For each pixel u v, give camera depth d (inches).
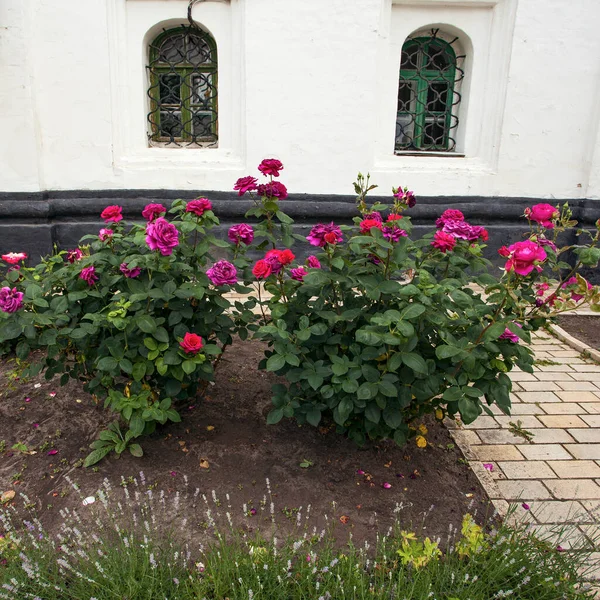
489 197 255.3
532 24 236.1
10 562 80.0
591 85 243.3
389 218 101.0
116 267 108.7
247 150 244.1
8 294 92.9
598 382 158.9
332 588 77.8
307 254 252.8
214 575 78.0
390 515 97.0
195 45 245.6
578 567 80.8
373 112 242.5
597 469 114.8
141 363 101.9
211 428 121.6
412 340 90.7
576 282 101.4
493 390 98.3
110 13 229.3
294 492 102.2
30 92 226.7
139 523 92.4
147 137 250.8
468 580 80.6
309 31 231.8
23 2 218.4
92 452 109.5
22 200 236.5
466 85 253.1
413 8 239.5
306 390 104.3
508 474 112.2
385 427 106.6
